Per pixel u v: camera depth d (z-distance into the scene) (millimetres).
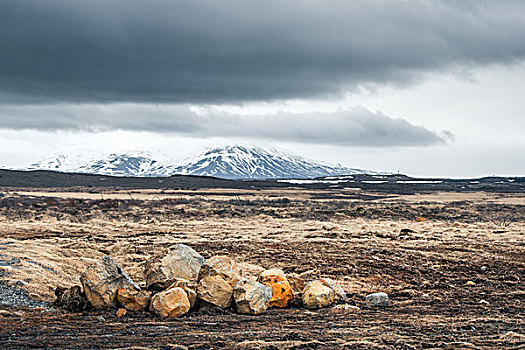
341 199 123188
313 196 135250
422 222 54500
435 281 22906
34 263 21859
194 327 13586
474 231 43000
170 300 15219
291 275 23656
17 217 51906
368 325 14211
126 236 37500
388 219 58969
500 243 33719
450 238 37125
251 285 16156
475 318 15602
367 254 28734
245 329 13414
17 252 23703
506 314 16469
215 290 16297
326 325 14148
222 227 45969
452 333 12914
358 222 53938
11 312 15117
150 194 132625
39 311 15570
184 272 18016
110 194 126250
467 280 23062
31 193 119188
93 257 26500
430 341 11883
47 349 10828
